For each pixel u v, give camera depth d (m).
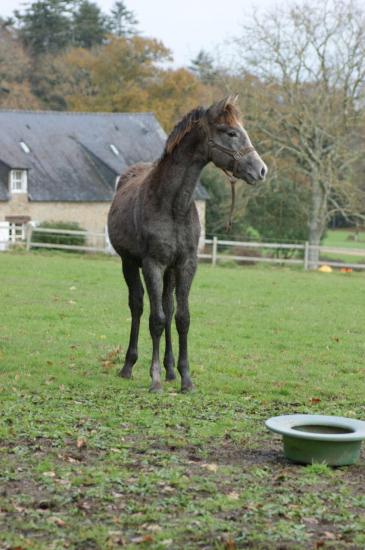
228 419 8.61
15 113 48.56
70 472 6.53
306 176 39.94
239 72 38.12
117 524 5.49
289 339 14.65
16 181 44.81
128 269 10.73
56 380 10.42
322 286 24.47
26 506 5.78
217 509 5.80
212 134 9.11
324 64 37.12
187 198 9.32
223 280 24.91
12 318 15.56
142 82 62.91
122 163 48.78
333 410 9.43
